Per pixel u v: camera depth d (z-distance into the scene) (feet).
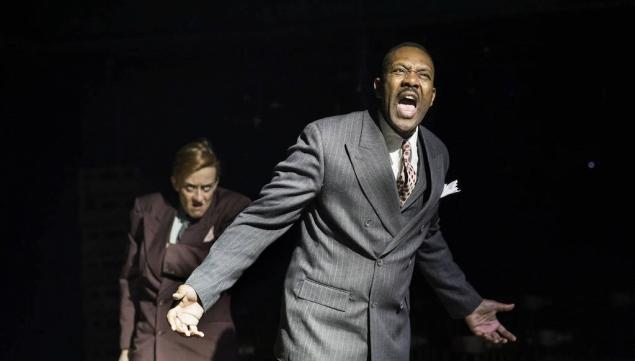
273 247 20.72
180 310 10.43
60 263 27.12
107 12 26.25
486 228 28.09
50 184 27.25
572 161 27.68
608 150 27.55
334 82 26.86
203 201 14.97
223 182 27.53
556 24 26.45
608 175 27.66
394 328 11.07
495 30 26.61
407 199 10.96
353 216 10.72
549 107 27.43
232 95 27.35
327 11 25.62
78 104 27.45
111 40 26.25
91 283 26.73
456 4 25.21
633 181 27.53
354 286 10.78
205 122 27.50
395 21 25.49
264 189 10.96
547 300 26.23
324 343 10.74
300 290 10.90
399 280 11.00
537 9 25.08
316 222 10.99
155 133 27.55
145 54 26.91
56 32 26.30
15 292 26.86
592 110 27.37
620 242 27.73
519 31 26.61
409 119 10.79
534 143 27.66
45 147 27.27
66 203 27.30
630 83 27.04
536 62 27.12
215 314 15.06
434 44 26.73
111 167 27.12
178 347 14.88
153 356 14.88
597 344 25.11
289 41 26.45
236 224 10.88
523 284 27.76
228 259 10.69
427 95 10.82
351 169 10.68
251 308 24.47
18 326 26.81
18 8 25.62
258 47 26.78
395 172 11.04
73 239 27.22
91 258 26.81
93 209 27.02
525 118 27.55
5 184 26.86
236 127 27.45
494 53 26.96
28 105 27.09
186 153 14.87
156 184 27.35
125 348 15.49
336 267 10.80
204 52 27.02
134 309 15.60
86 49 26.53
